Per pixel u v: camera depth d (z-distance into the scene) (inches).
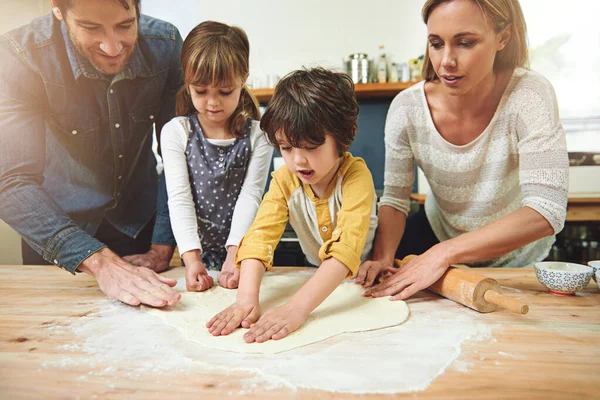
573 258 94.5
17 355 28.0
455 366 25.7
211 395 22.9
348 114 37.0
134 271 40.9
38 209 40.9
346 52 120.1
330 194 41.5
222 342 29.5
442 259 38.1
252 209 48.6
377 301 37.4
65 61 46.4
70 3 35.4
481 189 48.4
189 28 122.2
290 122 34.3
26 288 42.9
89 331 32.0
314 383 24.0
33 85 44.9
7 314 35.7
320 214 42.1
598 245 92.8
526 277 44.3
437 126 47.3
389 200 51.8
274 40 121.5
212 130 50.6
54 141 49.5
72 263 40.6
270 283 43.5
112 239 62.4
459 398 22.4
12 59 43.6
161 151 54.5
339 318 33.6
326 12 119.1
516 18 38.8
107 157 53.5
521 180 41.8
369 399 22.4
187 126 49.8
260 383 24.1
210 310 36.5
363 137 118.1
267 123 36.4
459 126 45.9
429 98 47.1
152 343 29.8
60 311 36.4
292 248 84.2
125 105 51.9
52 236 40.7
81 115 49.3
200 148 49.4
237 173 50.1
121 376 25.1
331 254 35.8
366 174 40.9
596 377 24.3
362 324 32.2
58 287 43.3
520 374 24.7
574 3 108.7
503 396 22.5
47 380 24.7
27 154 43.6
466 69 36.8
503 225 38.5
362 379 24.3
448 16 35.2
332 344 29.2
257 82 114.3
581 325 31.9
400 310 34.9
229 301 38.9
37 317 35.0
